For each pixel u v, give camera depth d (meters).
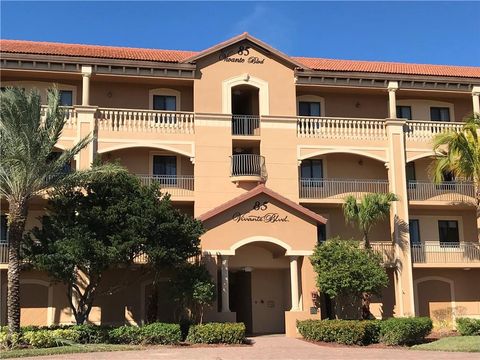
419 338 26.09
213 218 28.30
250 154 33.19
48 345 22.44
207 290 25.11
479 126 30.77
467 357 20.45
